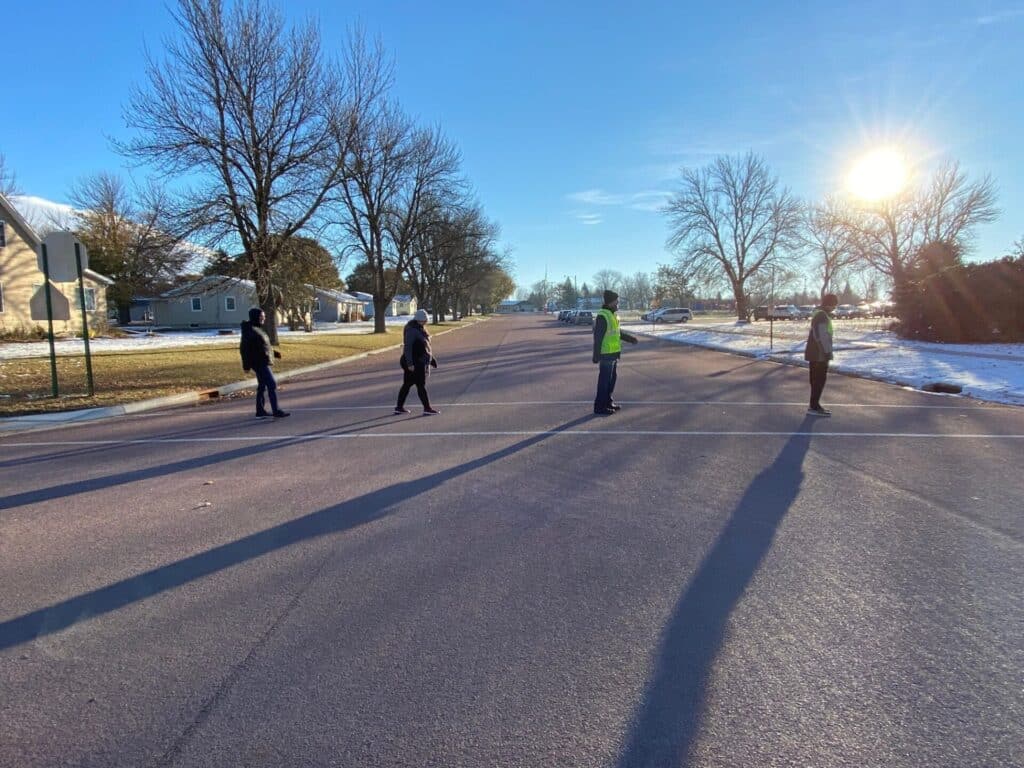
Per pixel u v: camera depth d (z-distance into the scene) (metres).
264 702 2.76
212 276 25.80
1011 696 2.76
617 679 2.90
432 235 44.25
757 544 4.51
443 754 2.43
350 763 2.38
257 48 21.39
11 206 29.97
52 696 2.83
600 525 4.93
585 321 62.75
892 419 9.61
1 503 5.73
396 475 6.51
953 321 24.19
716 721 2.61
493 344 31.83
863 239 39.81
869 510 5.24
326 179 23.94
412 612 3.56
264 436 8.83
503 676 2.93
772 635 3.27
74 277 12.18
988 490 5.82
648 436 8.36
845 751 2.42
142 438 8.84
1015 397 11.35
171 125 20.53
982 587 3.81
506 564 4.20
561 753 2.43
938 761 2.37
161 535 4.83
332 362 20.83
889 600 3.66
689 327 46.41
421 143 37.97
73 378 14.88
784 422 9.37
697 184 51.81
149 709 2.73
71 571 4.18
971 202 38.69
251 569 4.18
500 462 7.00
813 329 10.01
